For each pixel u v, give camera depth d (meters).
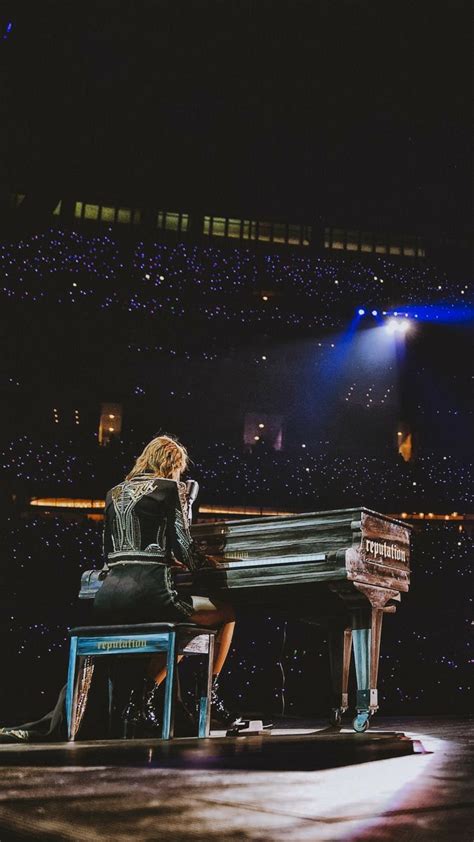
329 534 3.41
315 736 3.28
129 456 17.89
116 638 3.07
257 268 21.67
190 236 22.05
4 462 17.19
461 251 22.69
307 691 9.71
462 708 8.30
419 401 21.42
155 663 3.46
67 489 17.25
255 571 3.46
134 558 3.22
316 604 3.96
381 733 3.44
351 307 21.86
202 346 20.97
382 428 21.50
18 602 12.61
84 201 21.33
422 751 2.57
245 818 1.30
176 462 3.48
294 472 18.95
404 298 21.92
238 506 18.44
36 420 18.64
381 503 18.75
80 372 19.56
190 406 20.61
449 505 18.72
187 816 1.31
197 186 22.33
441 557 13.11
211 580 3.56
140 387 20.23
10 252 19.16
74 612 12.53
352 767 2.05
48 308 19.42
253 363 21.31
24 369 18.94
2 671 10.39
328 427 21.39
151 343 20.48
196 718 3.67
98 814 1.32
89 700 3.36
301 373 21.56
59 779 1.75
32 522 14.47
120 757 2.24
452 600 12.63
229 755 2.33
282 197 22.98
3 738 3.04
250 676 10.16
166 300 20.73
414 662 10.99
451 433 21.06
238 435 20.84
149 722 3.36
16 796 1.50
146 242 21.44
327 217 22.95
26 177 19.72
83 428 19.03
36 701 9.16
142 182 21.83
